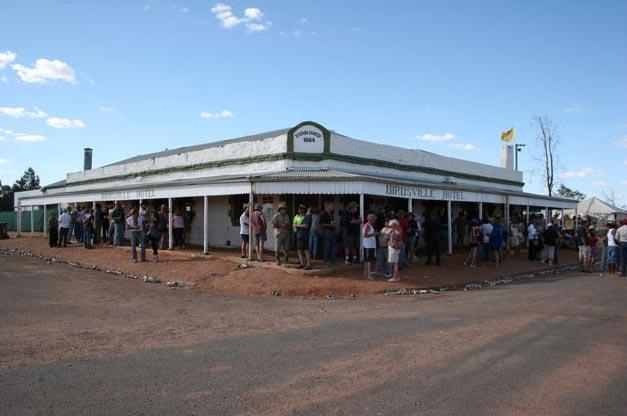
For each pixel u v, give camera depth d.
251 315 10.43
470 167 29.16
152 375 6.23
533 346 7.70
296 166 19.58
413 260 17.98
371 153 21.94
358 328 9.04
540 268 20.23
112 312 10.66
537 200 27.08
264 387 5.79
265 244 19.92
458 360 6.91
